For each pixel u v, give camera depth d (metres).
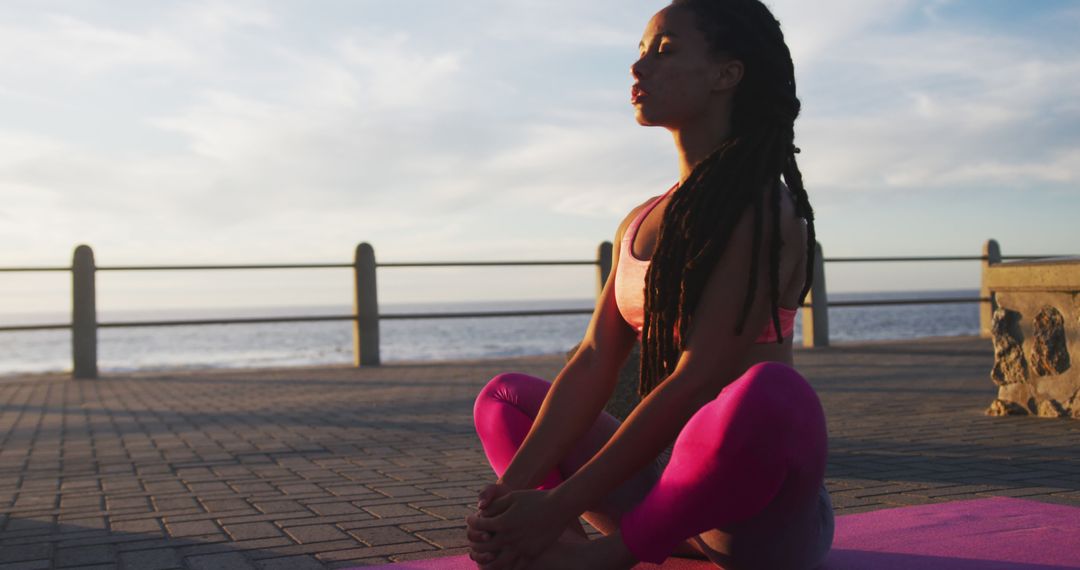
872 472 3.29
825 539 1.72
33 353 42.03
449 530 2.56
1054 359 4.61
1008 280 4.76
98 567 2.22
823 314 10.38
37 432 4.98
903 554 2.03
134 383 8.27
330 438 4.57
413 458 3.93
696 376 1.54
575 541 1.66
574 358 1.82
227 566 2.20
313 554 2.31
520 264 10.12
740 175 1.56
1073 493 2.83
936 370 7.59
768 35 1.67
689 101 1.68
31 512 2.90
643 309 1.69
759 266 1.55
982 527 2.30
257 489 3.24
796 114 1.68
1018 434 4.12
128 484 3.39
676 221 1.59
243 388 7.54
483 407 1.97
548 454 1.74
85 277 8.86
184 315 171.25
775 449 1.40
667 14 1.70
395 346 28.61
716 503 1.45
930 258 10.91
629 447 1.53
